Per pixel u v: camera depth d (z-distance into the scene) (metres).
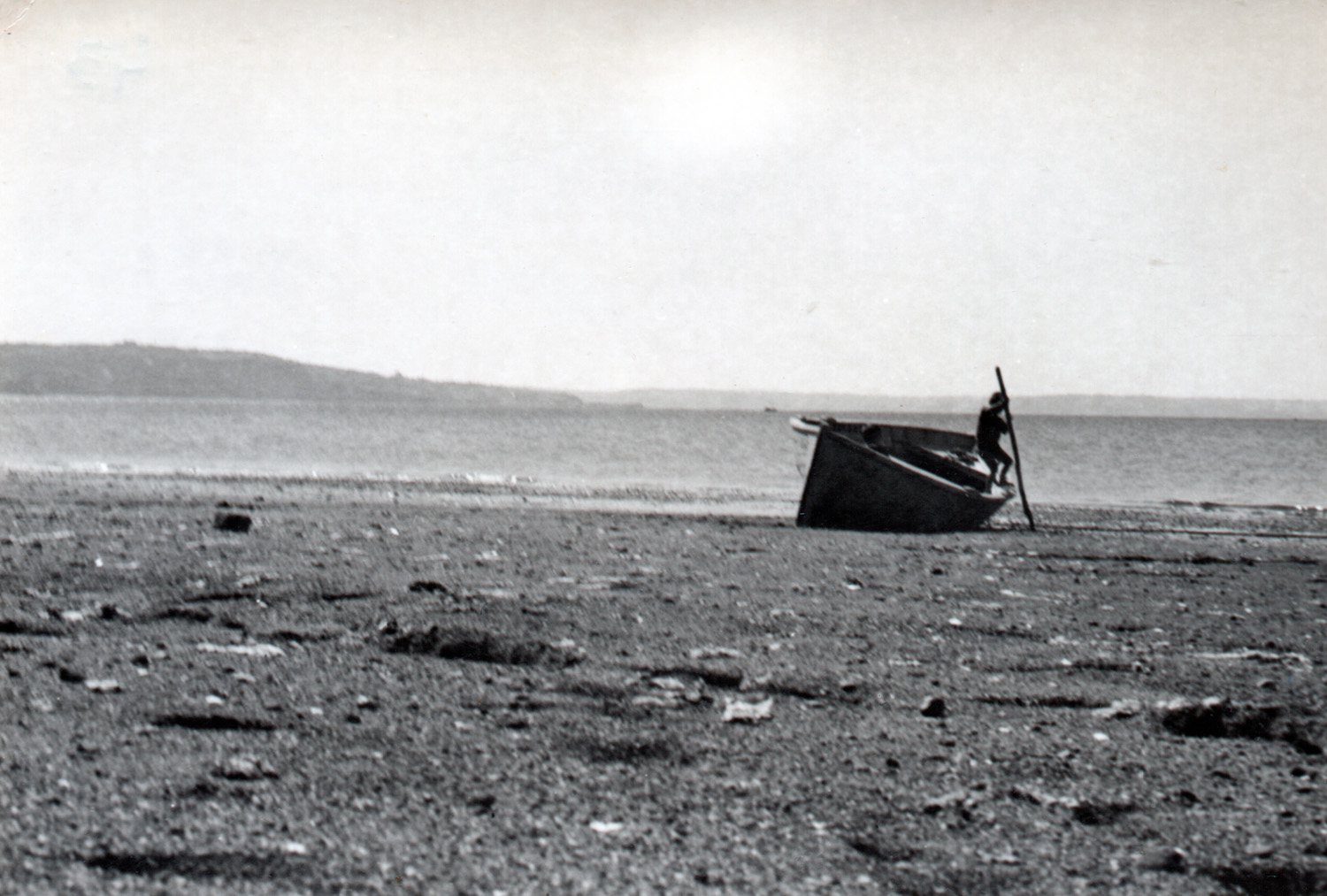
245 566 9.55
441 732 4.94
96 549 10.18
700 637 7.32
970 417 170.12
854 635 7.61
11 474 22.00
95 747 4.43
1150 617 8.91
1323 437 107.94
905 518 16.62
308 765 4.41
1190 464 55.62
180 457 39.22
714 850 3.80
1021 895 3.58
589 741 4.93
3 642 6.11
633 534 14.08
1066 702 5.97
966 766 4.81
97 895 3.15
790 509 21.41
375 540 12.09
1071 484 37.59
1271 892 3.70
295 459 40.72
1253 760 5.05
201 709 5.04
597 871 3.57
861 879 3.63
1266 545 16.42
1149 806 4.41
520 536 13.30
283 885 3.32
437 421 108.94
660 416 180.00
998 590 10.18
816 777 4.59
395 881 3.40
